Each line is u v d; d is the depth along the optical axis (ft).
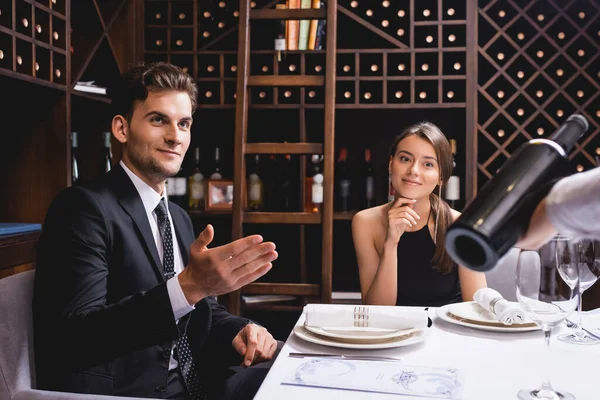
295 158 10.45
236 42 10.53
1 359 3.28
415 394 2.54
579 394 2.55
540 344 3.41
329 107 7.11
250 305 8.57
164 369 3.84
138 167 4.31
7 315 3.39
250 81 7.29
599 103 10.12
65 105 7.88
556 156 1.35
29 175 7.97
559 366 2.98
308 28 9.78
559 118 9.91
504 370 2.92
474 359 3.11
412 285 5.88
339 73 10.77
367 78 9.76
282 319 10.07
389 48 10.41
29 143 7.97
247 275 2.79
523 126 9.70
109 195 3.97
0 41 6.59
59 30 7.79
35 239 7.03
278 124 10.78
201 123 10.89
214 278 2.79
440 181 5.82
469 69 9.55
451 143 9.96
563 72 10.04
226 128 10.87
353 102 10.78
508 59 10.50
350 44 10.75
